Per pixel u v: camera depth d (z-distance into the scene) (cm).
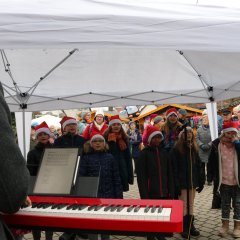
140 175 491
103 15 231
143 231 178
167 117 620
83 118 1248
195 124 977
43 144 495
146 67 596
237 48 243
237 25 242
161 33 235
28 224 188
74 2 250
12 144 146
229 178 527
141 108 1917
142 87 659
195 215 661
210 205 734
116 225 180
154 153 499
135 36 233
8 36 223
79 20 229
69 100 674
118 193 468
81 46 229
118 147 541
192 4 277
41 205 202
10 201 147
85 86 638
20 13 225
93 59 559
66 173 222
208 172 554
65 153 228
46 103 684
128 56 561
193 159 536
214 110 699
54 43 227
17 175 146
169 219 178
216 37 239
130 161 555
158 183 491
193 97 684
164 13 247
